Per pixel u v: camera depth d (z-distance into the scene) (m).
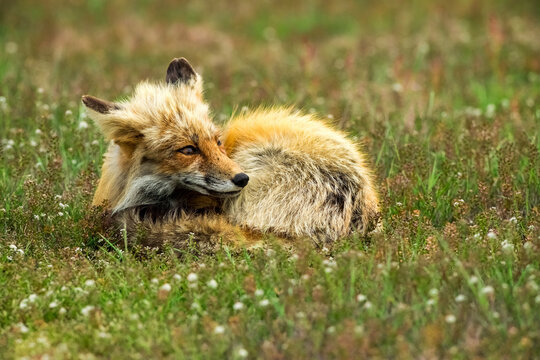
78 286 9.12
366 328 7.78
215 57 25.81
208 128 10.73
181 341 7.50
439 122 15.68
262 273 8.94
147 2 35.78
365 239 10.92
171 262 9.91
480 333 7.78
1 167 13.71
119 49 27.11
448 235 10.23
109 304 8.43
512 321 7.95
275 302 8.20
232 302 8.60
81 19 32.22
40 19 31.66
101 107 10.78
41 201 11.78
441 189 12.57
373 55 24.81
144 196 10.88
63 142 14.73
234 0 36.25
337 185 10.91
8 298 8.63
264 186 10.84
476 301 8.33
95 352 7.75
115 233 11.01
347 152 11.21
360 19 32.81
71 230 11.03
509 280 8.66
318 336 7.43
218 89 19.59
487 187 12.58
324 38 30.45
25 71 21.36
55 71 21.88
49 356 7.61
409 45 26.17
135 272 9.24
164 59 25.36
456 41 26.38
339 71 22.00
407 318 7.74
